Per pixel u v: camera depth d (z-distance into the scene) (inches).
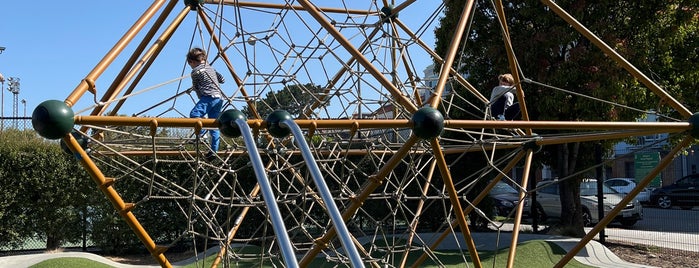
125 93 195.6
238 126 125.8
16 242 467.2
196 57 213.9
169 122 129.3
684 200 862.5
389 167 139.1
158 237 484.1
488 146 237.8
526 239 442.9
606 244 456.1
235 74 233.6
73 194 467.5
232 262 359.6
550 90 431.5
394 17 236.5
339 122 135.7
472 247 166.7
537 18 424.8
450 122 145.4
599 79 409.1
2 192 448.1
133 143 199.8
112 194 141.1
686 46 441.4
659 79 411.5
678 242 469.1
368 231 528.4
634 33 427.8
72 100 132.2
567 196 492.4
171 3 193.5
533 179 544.4
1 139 458.0
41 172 457.7
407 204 504.7
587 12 421.7
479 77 482.3
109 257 472.4
